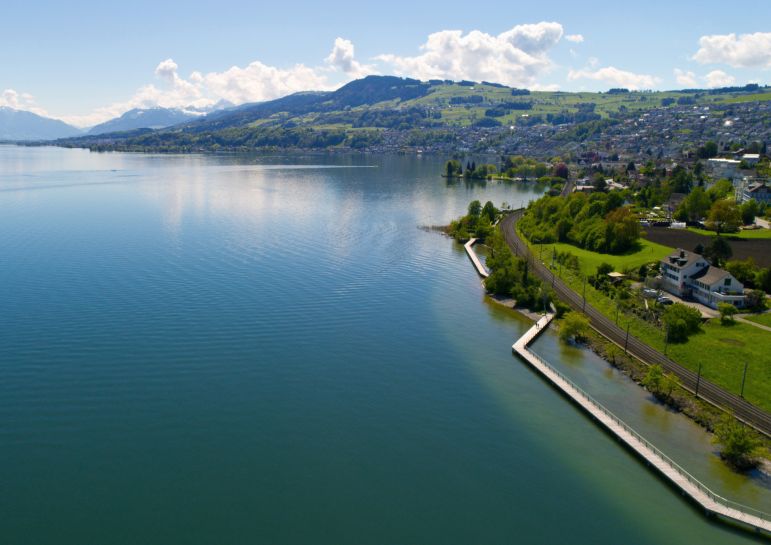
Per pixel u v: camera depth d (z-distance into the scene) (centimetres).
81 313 13912
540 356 12850
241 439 9300
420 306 15688
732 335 12681
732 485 8481
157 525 7500
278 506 7912
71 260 18750
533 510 8044
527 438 9700
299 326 13750
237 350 12288
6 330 12794
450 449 9325
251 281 17025
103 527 7444
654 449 9181
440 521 7775
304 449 9131
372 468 8769
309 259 19962
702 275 15288
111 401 10150
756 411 10050
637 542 7538
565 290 16988
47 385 10562
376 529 7594
